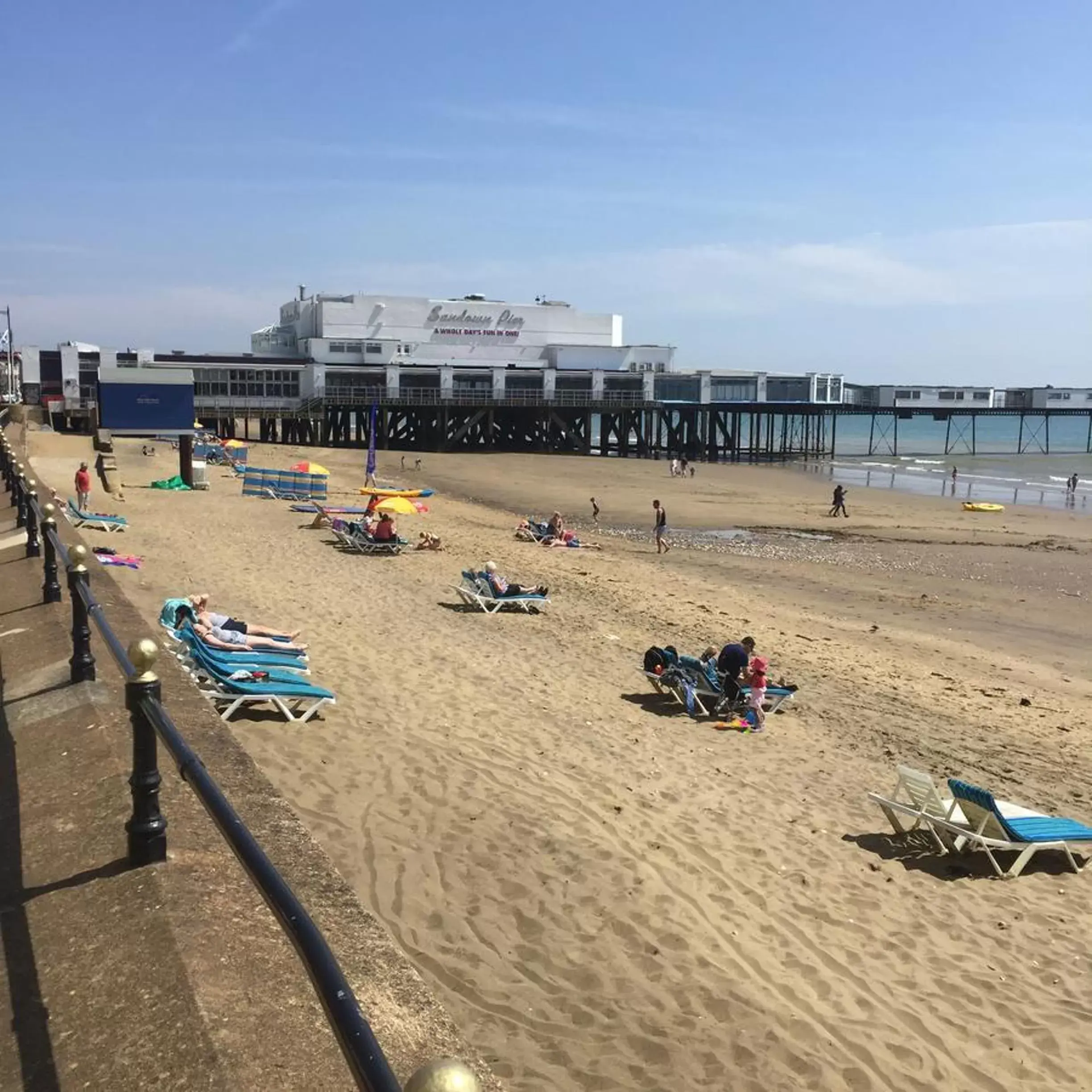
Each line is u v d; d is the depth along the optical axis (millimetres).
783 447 94688
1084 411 105000
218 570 17922
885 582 26859
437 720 10016
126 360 84000
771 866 7641
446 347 90750
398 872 6625
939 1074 5266
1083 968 6625
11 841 4016
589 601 19516
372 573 19781
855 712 13023
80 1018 2865
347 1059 1677
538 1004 5383
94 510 27453
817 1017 5641
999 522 42344
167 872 3668
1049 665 18141
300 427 85688
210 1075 2605
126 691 3809
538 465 72375
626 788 8844
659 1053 5082
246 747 8461
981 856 8414
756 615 20453
